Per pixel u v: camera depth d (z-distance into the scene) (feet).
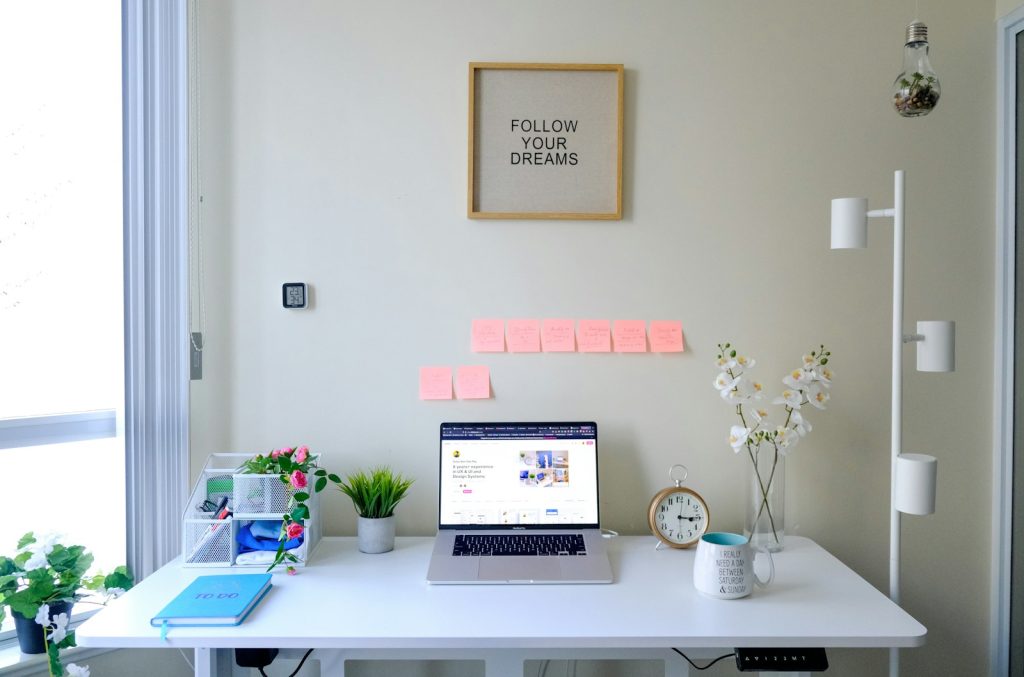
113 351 6.21
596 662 6.68
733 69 6.42
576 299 6.47
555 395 6.49
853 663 6.64
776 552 5.97
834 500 6.55
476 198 6.41
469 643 4.38
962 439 6.56
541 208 6.43
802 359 6.50
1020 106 6.30
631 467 6.51
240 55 6.35
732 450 6.50
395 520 6.43
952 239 6.50
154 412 6.11
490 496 5.99
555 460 6.05
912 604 6.60
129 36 5.92
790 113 6.44
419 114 6.40
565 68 6.35
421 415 6.49
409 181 6.42
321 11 6.36
